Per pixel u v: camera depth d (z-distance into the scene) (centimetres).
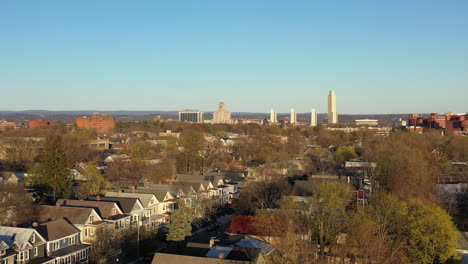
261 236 6084
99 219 6744
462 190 10569
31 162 13075
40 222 6328
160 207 8275
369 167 12300
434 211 6234
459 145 15725
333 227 6081
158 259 4962
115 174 10956
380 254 5253
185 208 7138
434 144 16512
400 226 6328
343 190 7481
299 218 6544
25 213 6481
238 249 5322
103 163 14538
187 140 18762
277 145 19650
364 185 9825
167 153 15662
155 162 13262
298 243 5275
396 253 5688
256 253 5141
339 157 15262
